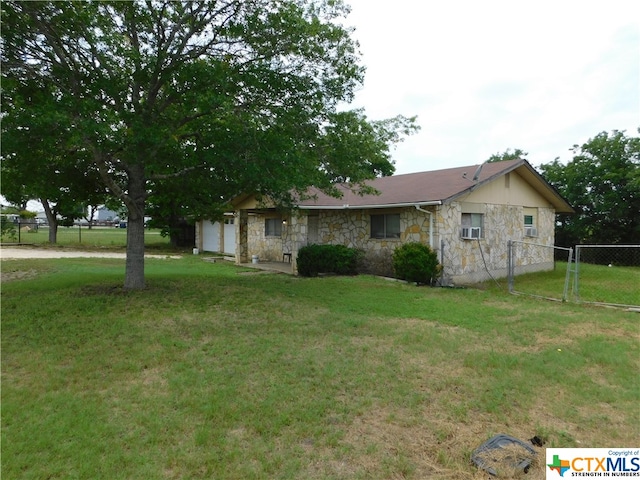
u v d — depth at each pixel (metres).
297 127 8.45
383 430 3.38
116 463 2.83
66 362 4.77
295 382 4.28
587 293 10.55
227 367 4.67
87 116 6.26
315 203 13.74
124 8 7.36
